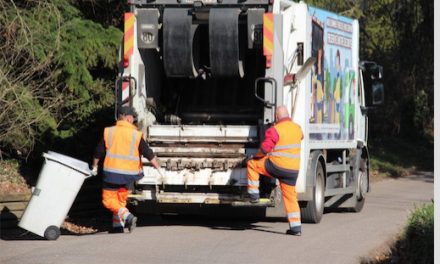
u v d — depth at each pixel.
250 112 26.83
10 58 26.25
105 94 32.22
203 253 20.06
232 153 24.11
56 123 30.02
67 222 26.95
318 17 27.41
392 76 67.69
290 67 25.12
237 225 26.16
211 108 27.00
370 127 73.88
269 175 23.39
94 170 23.36
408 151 72.50
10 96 26.23
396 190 44.62
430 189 45.81
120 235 23.27
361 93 34.69
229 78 26.92
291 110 25.05
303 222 27.44
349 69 31.95
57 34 26.95
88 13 33.62
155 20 24.45
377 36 66.38
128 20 24.41
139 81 24.78
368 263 19.73
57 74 27.88
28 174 29.17
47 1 28.14
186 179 24.11
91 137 32.34
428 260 20.30
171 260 18.98
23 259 19.03
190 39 24.28
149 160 23.16
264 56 24.25
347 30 31.59
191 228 25.12
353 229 25.81
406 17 64.44
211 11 24.03
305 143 25.59
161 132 24.52
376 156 65.31
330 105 29.12
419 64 66.81
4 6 26.58
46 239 22.27
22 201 25.58
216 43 24.02
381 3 63.59
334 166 29.77
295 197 23.67
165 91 27.08
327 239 23.16
